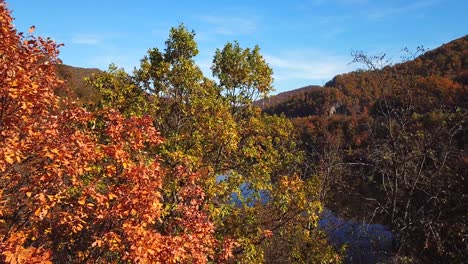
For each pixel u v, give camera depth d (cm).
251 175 1291
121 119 691
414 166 1558
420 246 1512
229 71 1453
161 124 1263
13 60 562
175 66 1224
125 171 636
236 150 1346
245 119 1462
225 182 1188
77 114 646
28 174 594
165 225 855
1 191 550
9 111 586
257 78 1443
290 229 1392
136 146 673
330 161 2169
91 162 657
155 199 596
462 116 1546
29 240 682
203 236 721
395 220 1467
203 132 1230
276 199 1204
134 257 562
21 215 600
